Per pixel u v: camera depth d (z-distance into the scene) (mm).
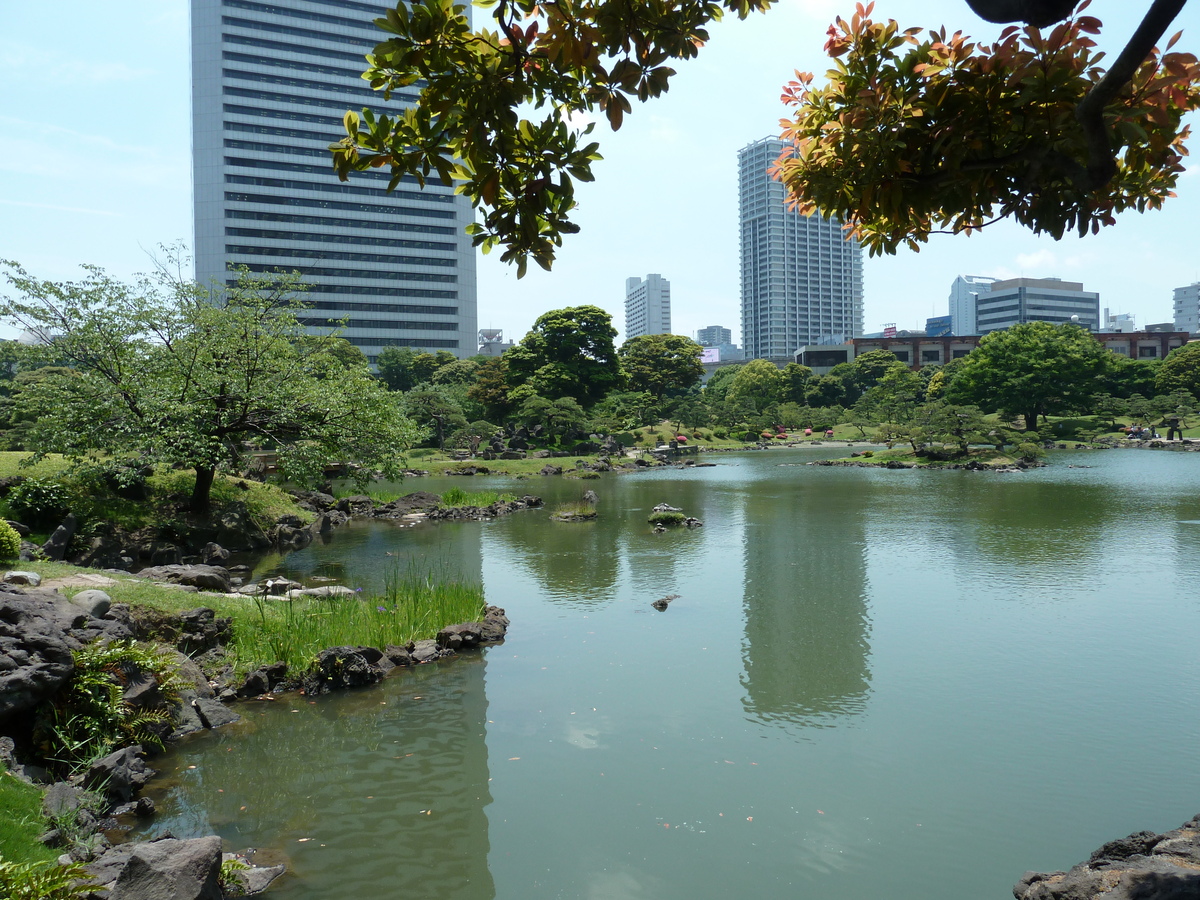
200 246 123688
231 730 9641
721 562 20344
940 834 7027
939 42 4734
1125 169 4922
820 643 12977
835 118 5184
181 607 12242
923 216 5398
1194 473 44906
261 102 124625
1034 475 45969
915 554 21016
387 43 4465
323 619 13227
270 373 22500
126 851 6273
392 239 137000
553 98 5016
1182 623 13930
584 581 18156
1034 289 182500
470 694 10750
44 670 7949
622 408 87562
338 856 6734
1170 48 4004
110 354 20703
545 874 6418
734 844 6879
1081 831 7059
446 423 69812
